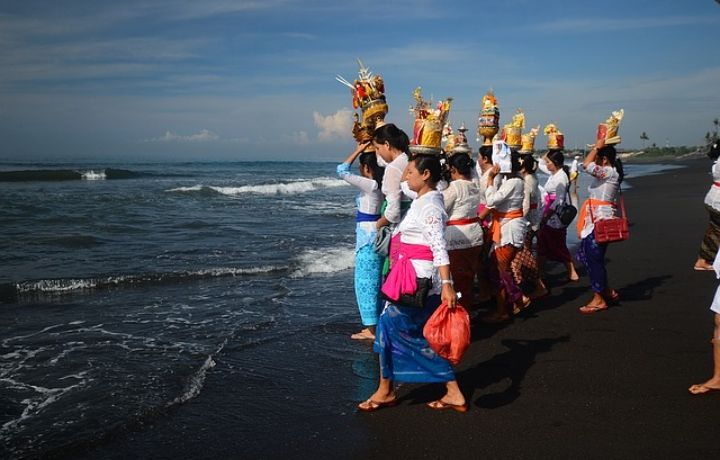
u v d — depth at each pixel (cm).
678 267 842
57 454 341
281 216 1567
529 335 554
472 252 529
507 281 588
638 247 1019
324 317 629
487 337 552
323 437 361
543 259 784
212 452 344
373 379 459
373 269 532
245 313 643
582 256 632
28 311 642
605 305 631
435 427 372
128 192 2247
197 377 457
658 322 582
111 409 400
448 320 358
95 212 1519
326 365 489
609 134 579
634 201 1877
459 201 520
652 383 428
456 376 457
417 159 376
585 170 597
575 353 499
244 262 906
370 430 370
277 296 717
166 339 553
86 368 477
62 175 3288
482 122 623
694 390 405
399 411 397
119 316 627
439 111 388
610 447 338
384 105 511
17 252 961
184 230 1247
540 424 370
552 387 428
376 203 524
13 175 3092
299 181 3297
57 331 574
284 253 994
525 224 591
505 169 558
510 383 438
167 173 4266
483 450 340
